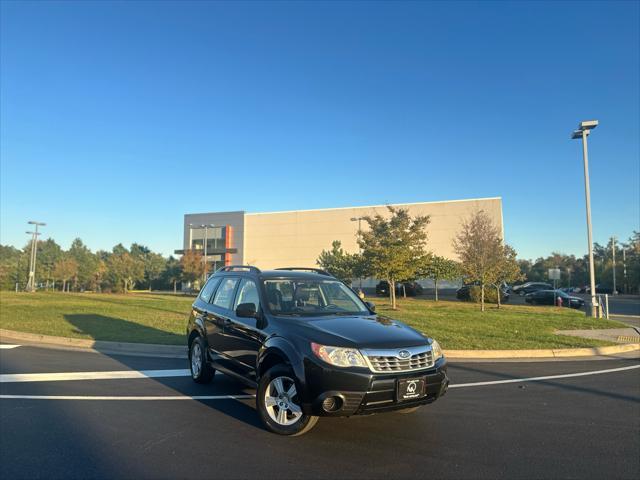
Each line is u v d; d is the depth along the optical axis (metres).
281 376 4.91
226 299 6.89
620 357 11.25
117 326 14.62
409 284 45.69
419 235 25.70
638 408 6.40
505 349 11.20
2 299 28.45
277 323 5.30
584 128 21.53
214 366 6.79
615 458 4.52
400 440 4.94
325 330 4.91
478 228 26.81
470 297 34.06
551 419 5.82
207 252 67.50
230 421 5.53
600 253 96.38
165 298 34.41
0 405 6.21
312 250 63.06
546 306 30.95
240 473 4.08
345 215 62.03
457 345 11.64
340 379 4.40
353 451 4.60
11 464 4.25
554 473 4.14
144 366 9.07
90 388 7.21
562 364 10.11
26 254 85.62
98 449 4.62
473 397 6.93
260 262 65.50
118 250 130.38
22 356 10.09
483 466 4.29
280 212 65.25
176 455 4.47
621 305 36.31
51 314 18.30
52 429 5.23
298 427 4.79
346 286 6.70
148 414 5.82
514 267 27.50
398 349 4.66
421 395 4.66
